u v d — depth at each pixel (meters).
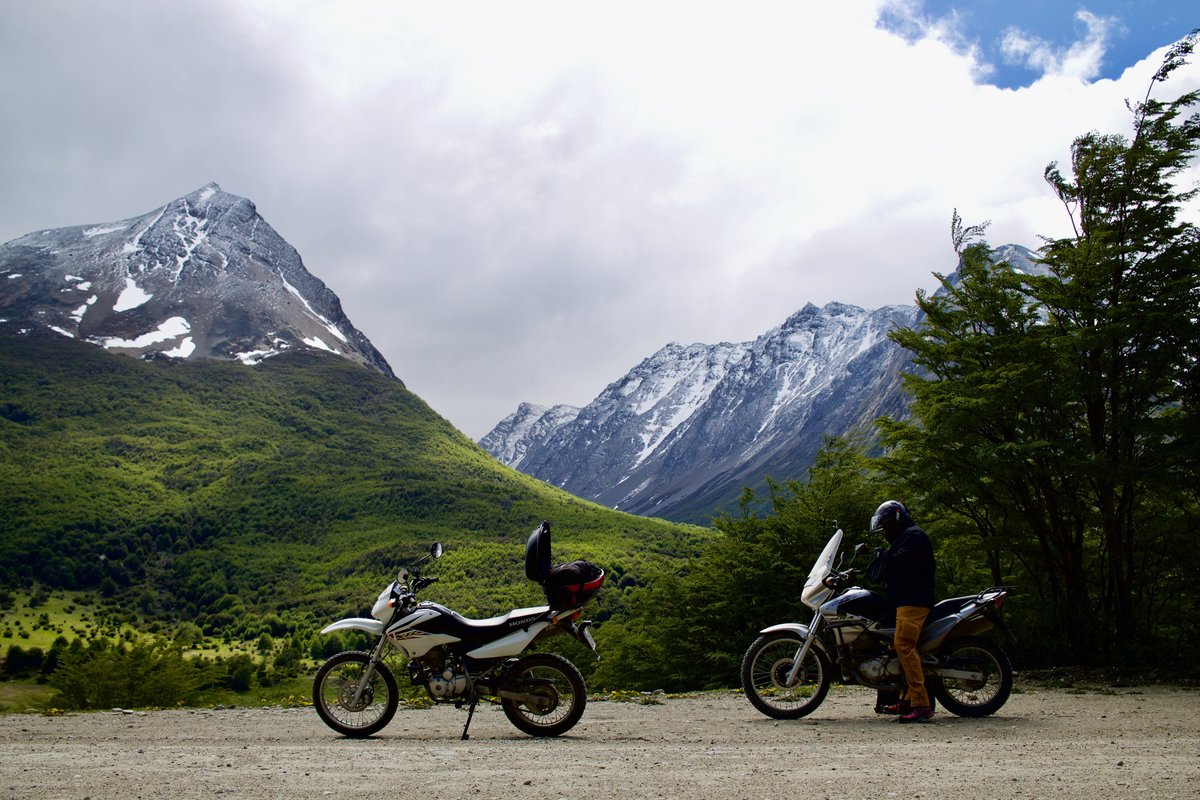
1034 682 14.42
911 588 9.50
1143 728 8.84
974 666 9.62
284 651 127.44
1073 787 5.78
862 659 9.72
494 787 6.00
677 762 6.98
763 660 10.30
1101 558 17.83
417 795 5.76
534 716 9.09
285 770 6.66
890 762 6.84
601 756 7.33
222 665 36.38
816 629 9.88
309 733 9.31
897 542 9.70
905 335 18.80
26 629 165.12
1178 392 16.59
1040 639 16.67
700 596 27.08
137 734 9.30
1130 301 16.28
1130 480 16.27
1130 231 17.45
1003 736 8.33
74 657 31.14
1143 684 13.89
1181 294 16.38
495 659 8.86
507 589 153.38
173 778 6.31
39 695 31.16
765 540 26.27
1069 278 17.56
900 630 9.47
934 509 18.98
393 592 9.14
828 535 25.45
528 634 8.82
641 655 30.80
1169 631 17.19
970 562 20.89
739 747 7.78
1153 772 6.29
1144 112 17.58
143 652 31.56
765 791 5.81
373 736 9.03
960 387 17.27
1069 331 16.97
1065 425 17.02
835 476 26.59
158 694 30.94
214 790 5.89
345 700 9.10
